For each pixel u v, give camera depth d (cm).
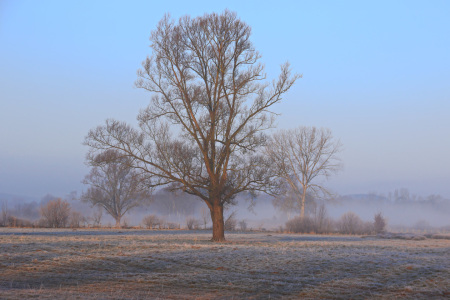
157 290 1591
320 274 1819
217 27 3259
